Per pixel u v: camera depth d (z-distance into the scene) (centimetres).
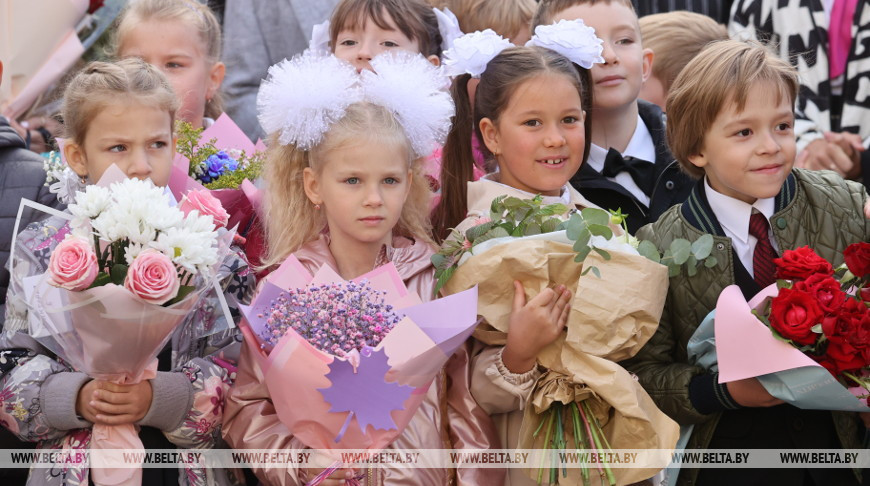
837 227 347
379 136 331
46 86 443
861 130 521
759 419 336
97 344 293
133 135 332
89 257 281
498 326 326
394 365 293
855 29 521
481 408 334
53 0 439
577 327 317
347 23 451
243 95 533
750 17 542
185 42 451
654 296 320
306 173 347
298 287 328
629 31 439
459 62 372
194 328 332
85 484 312
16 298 308
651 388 341
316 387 292
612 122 442
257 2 539
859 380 305
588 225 320
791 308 304
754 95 333
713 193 352
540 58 363
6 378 317
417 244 355
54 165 347
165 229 290
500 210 340
